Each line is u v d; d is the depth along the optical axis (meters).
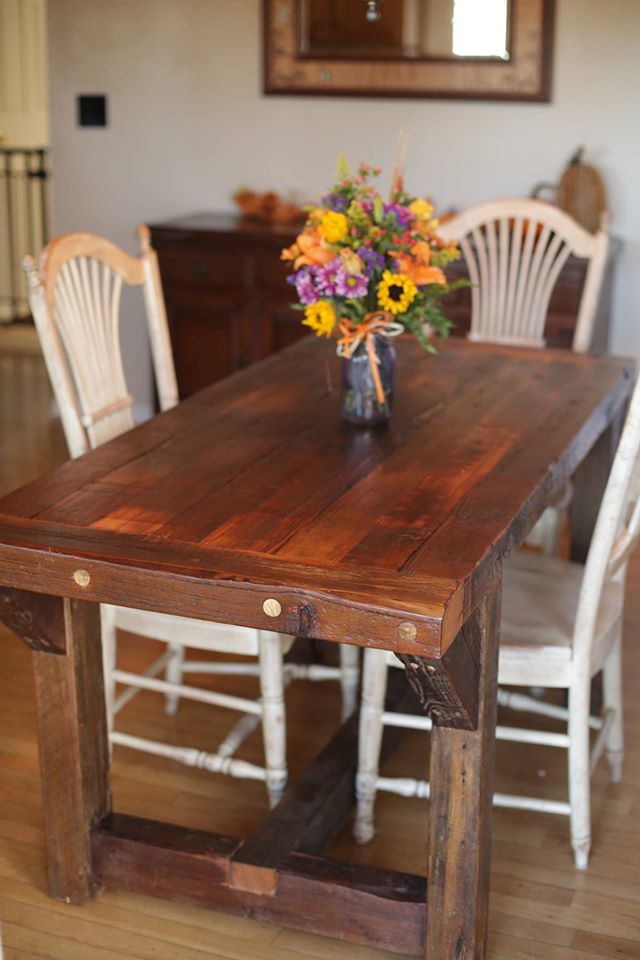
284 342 4.60
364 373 2.36
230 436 2.34
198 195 5.07
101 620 2.46
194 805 2.58
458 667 1.78
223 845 2.15
